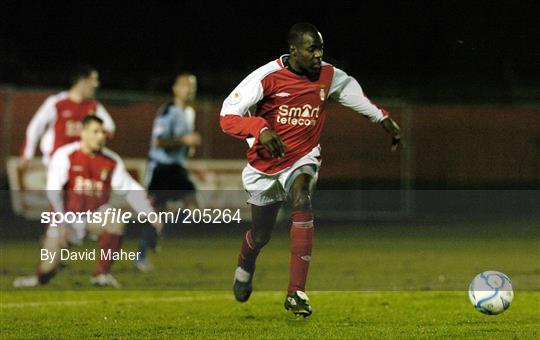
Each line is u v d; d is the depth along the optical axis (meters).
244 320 25.05
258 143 23.62
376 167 73.69
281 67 23.45
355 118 73.44
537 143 75.81
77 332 22.94
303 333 22.33
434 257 47.09
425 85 85.19
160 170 46.31
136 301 30.05
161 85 81.00
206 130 68.12
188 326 23.86
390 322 24.53
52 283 36.12
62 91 63.06
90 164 36.88
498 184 75.88
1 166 61.81
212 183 65.12
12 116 62.16
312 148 24.08
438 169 75.56
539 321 24.72
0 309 27.94
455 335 21.95
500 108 75.62
